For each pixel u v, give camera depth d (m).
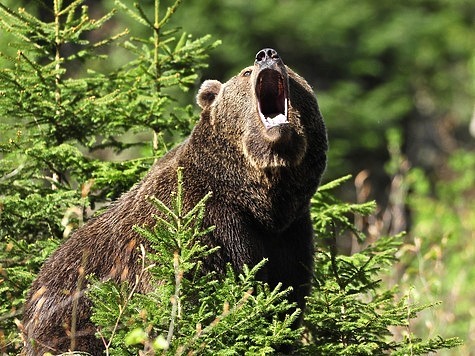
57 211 12.57
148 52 14.00
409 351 10.70
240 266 11.23
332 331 11.23
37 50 13.55
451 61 44.72
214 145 11.59
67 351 10.99
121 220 11.52
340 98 37.06
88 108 13.05
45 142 13.01
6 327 11.98
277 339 10.04
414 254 18.64
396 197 22.19
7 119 14.76
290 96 11.50
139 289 11.11
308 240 11.87
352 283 11.74
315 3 39.19
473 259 21.69
